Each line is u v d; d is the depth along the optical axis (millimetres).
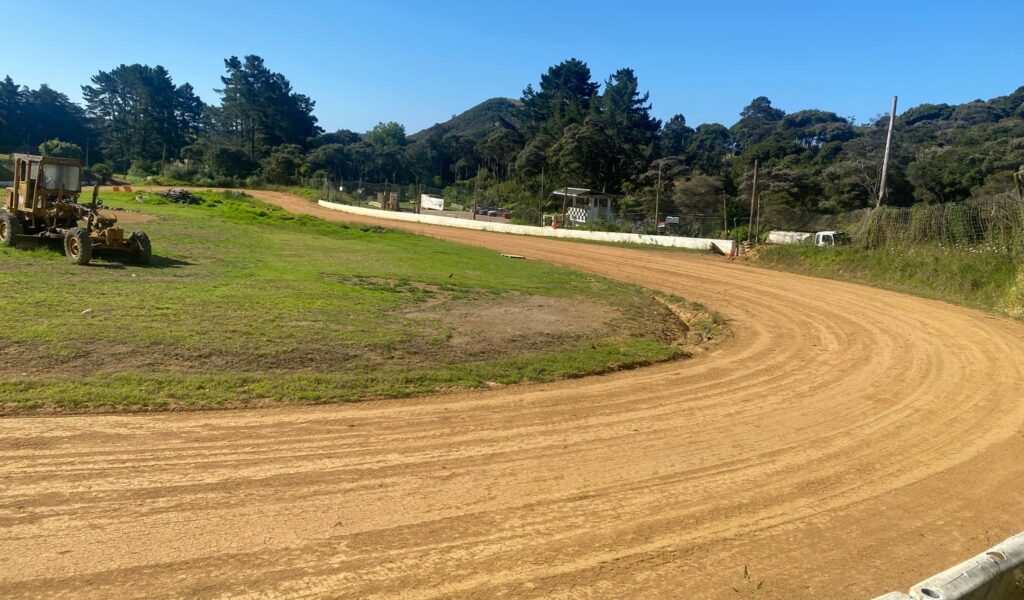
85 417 7082
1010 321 18344
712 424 8523
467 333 12555
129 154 114000
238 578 4258
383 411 8141
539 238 43781
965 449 7875
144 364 8734
